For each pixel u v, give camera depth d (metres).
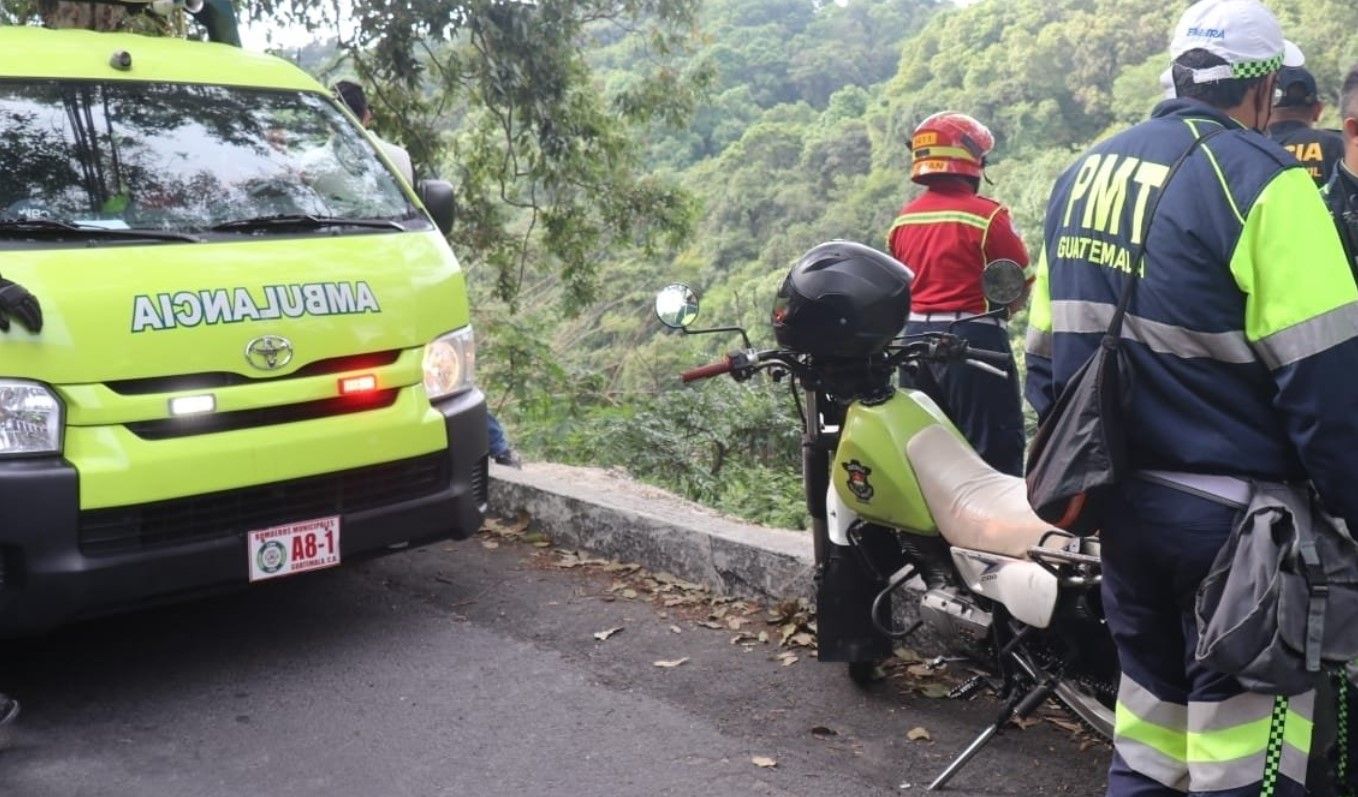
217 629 4.68
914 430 3.57
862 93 72.06
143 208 4.26
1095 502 2.53
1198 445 2.39
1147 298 2.41
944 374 5.01
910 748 3.74
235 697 4.11
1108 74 55.97
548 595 5.05
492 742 3.81
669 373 14.65
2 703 3.80
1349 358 2.24
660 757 3.71
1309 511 2.39
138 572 3.86
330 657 4.44
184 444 3.91
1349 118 3.38
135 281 3.89
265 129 4.77
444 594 5.07
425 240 4.70
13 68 4.45
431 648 4.52
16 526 3.66
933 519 3.49
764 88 87.25
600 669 4.34
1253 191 2.31
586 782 3.56
